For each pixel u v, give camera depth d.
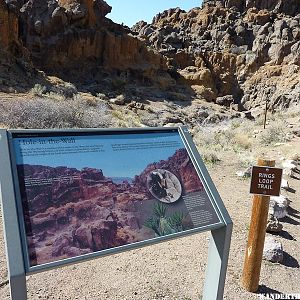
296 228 5.64
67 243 2.34
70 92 31.77
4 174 2.24
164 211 2.81
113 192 2.66
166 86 53.56
